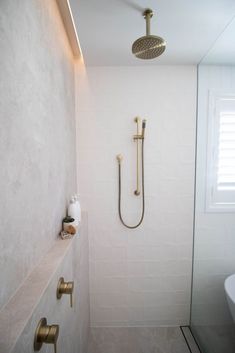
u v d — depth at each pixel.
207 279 1.67
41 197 0.83
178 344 1.62
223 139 1.55
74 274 1.11
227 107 1.51
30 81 0.71
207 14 1.08
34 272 0.73
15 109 0.60
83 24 1.15
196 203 1.69
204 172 1.64
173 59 1.54
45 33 0.88
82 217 1.55
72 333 1.06
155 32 1.23
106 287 1.76
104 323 1.77
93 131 1.65
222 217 1.61
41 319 0.60
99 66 1.62
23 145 0.65
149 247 1.74
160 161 1.68
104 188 1.69
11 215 0.57
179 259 1.75
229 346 1.37
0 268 0.52
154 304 1.78
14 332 0.46
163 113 1.65
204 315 1.64
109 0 0.98
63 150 1.22
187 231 1.73
